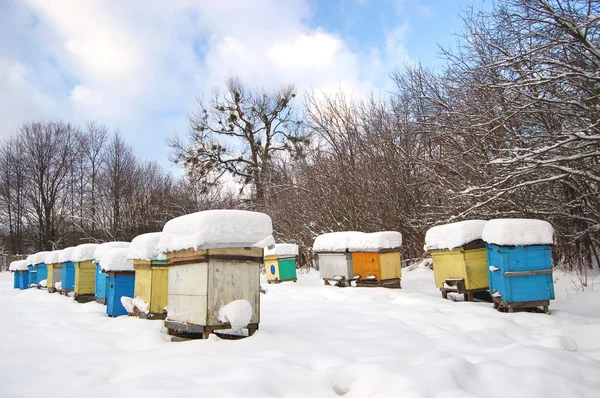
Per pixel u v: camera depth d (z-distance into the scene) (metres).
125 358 4.65
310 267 19.31
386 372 3.71
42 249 38.38
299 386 3.63
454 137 13.80
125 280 8.05
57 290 13.46
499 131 11.27
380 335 5.39
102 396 3.46
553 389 3.55
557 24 8.09
